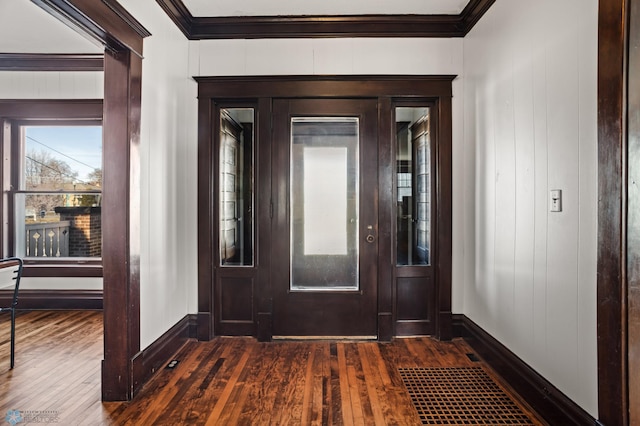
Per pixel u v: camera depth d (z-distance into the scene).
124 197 2.08
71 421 1.85
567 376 1.71
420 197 3.09
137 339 2.16
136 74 2.16
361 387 2.20
